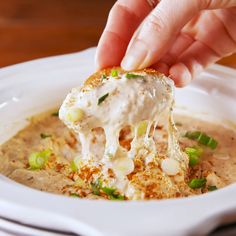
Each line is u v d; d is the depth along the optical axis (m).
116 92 0.30
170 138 0.32
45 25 0.62
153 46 0.32
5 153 0.35
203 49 0.38
